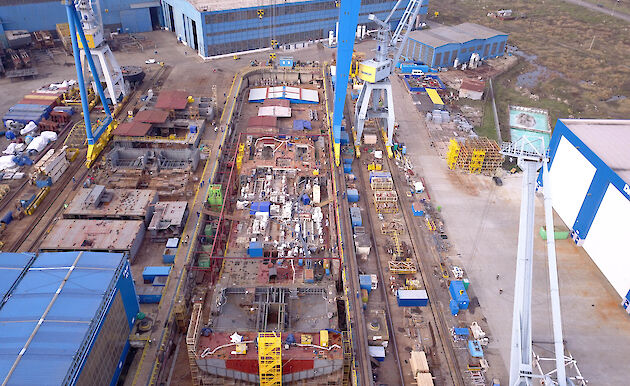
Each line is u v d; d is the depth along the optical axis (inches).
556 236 3826.3
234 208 3885.3
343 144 4926.2
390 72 4685.0
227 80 6107.3
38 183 3973.9
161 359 2659.9
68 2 3865.7
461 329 2972.4
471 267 3501.5
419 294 3171.8
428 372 2687.0
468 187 4409.5
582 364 2797.7
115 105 5211.6
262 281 3095.5
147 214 3545.8
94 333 2245.3
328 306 2743.6
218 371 2438.5
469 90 6166.3
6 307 2315.5
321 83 6343.5
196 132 4665.4
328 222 3767.2
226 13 6638.8
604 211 3464.6
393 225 3885.3
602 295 3299.7
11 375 1995.6
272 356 2308.1
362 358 2765.7
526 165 2586.1
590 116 5905.5
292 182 4163.4
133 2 7593.5
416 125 5433.1
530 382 2207.2
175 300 2957.7
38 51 6845.5
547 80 6948.8
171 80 6082.7
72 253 2679.6
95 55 5324.8
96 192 3619.6
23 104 5142.7
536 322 3061.0
